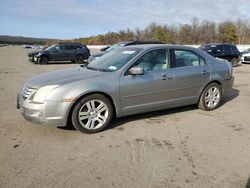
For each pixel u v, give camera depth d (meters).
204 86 6.06
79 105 4.58
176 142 4.40
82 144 4.27
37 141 4.38
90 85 4.61
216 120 5.56
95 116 4.76
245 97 7.80
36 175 3.36
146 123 5.29
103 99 4.77
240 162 3.74
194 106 6.59
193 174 3.42
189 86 5.79
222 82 6.38
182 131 4.89
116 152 4.00
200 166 3.62
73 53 20.80
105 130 4.89
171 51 5.62
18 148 4.11
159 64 5.43
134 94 5.05
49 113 4.43
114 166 3.60
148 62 5.29
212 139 4.54
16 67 16.73
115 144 4.29
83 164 3.64
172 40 73.44
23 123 5.21
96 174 3.40
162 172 3.46
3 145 4.21
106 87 4.74
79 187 3.12
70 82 4.57
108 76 4.84
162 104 5.47
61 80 4.65
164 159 3.80
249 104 6.96
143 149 4.12
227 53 17.17
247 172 3.48
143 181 3.26
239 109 6.44
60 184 3.17
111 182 3.23
